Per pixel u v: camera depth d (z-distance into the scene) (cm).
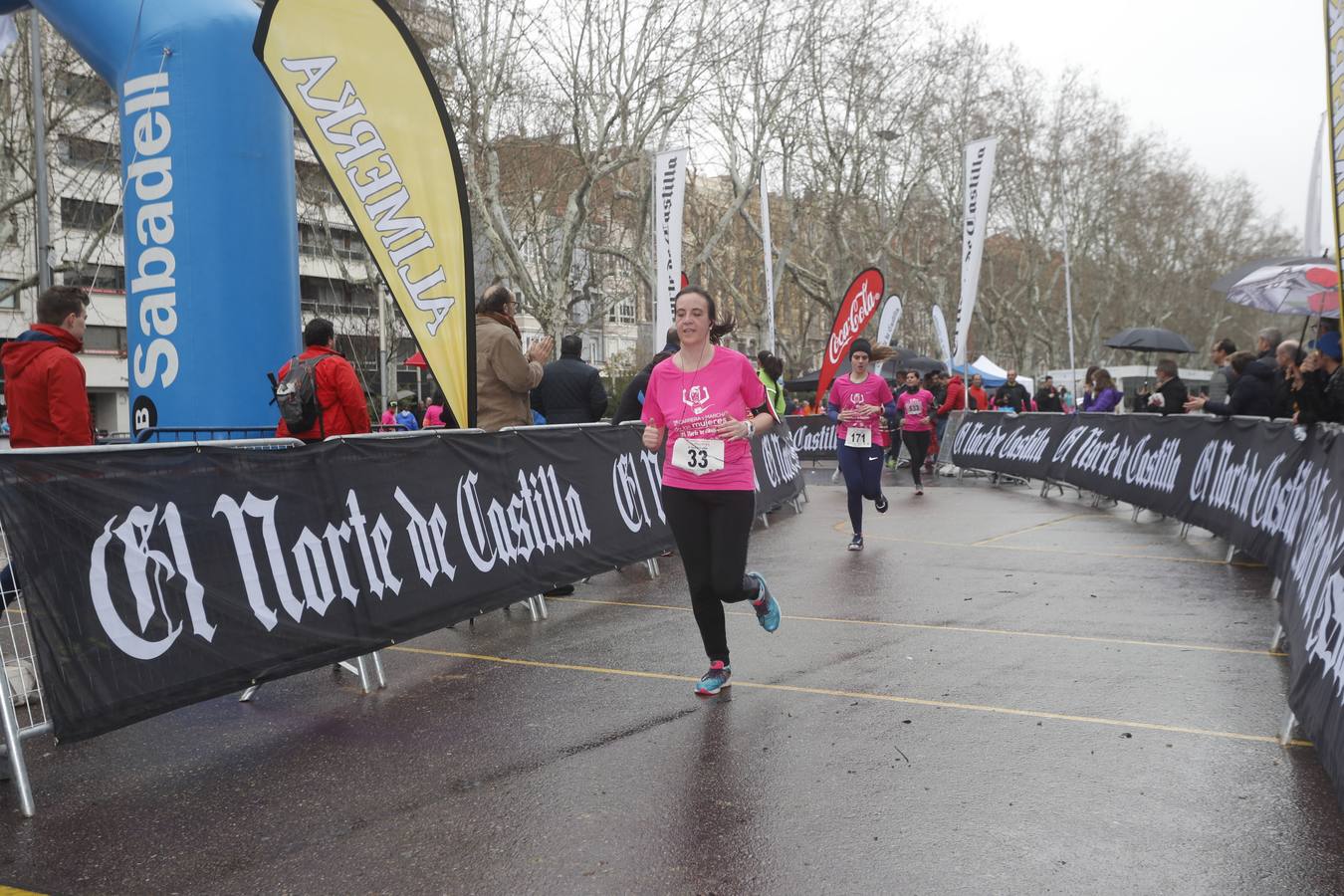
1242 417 891
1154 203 5984
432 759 416
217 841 342
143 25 784
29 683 464
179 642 409
